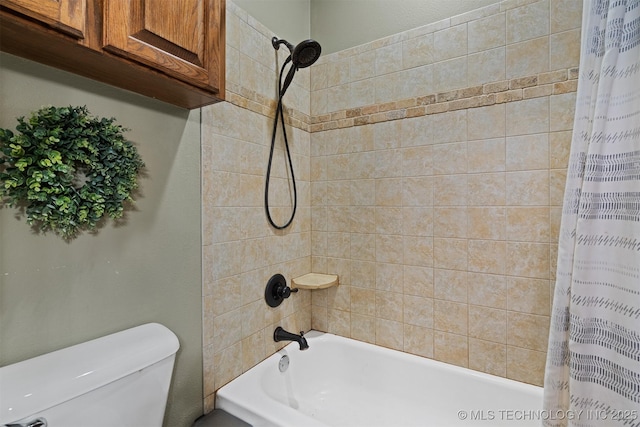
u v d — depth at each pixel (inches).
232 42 53.7
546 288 51.3
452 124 58.5
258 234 59.6
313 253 74.4
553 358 39.7
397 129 64.0
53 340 32.6
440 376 59.4
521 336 53.4
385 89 65.3
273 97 63.1
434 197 60.4
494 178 55.0
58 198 30.6
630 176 34.3
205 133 48.9
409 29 62.8
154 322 41.9
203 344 48.8
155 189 41.9
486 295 56.2
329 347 70.6
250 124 57.7
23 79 30.0
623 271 34.6
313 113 73.9
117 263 37.9
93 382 31.6
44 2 24.5
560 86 49.8
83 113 33.6
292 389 64.2
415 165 62.2
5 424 26.0
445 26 59.2
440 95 59.6
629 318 33.8
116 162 35.3
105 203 34.6
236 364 54.7
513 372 54.2
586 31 38.4
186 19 35.6
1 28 24.3
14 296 30.0
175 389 44.9
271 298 62.6
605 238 36.0
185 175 45.9
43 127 30.0
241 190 55.9
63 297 33.3
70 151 31.4
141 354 36.3
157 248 42.3
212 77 39.0
